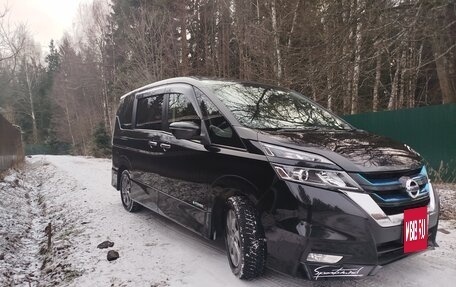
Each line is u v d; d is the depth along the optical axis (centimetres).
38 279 487
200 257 450
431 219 350
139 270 429
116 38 3675
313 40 1357
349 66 1323
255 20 1678
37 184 1361
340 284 365
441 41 1309
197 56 2689
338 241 307
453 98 1323
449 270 393
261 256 356
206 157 414
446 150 954
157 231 556
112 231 571
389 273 389
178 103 494
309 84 1334
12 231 672
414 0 1173
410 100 2081
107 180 1125
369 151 343
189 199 446
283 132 379
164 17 2542
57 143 5428
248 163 361
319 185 317
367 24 1194
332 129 423
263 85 504
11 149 1681
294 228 319
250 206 363
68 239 576
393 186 323
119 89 3103
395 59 1797
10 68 4456
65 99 5356
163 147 507
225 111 411
